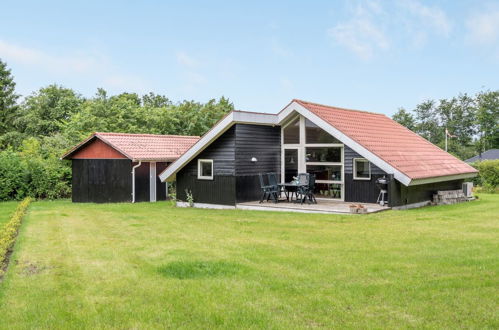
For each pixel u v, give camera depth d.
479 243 9.27
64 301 6.20
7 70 46.78
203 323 5.40
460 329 5.04
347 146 16.11
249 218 13.73
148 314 5.69
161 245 9.76
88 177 22.16
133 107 38.38
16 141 38.19
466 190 19.27
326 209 14.42
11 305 6.09
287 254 8.60
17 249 9.55
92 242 10.31
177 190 18.84
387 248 8.96
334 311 5.64
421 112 56.97
